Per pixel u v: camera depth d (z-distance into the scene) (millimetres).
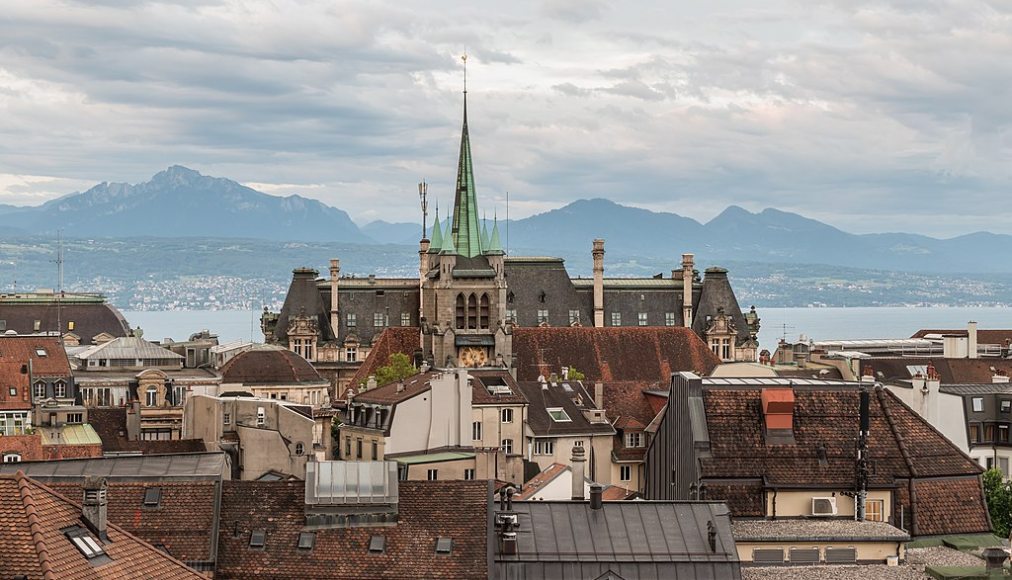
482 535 138000
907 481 161375
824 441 163000
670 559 137375
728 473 159750
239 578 135750
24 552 94000
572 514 141750
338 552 137250
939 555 151875
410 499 141125
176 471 148625
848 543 147000
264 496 141750
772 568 143500
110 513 138250
